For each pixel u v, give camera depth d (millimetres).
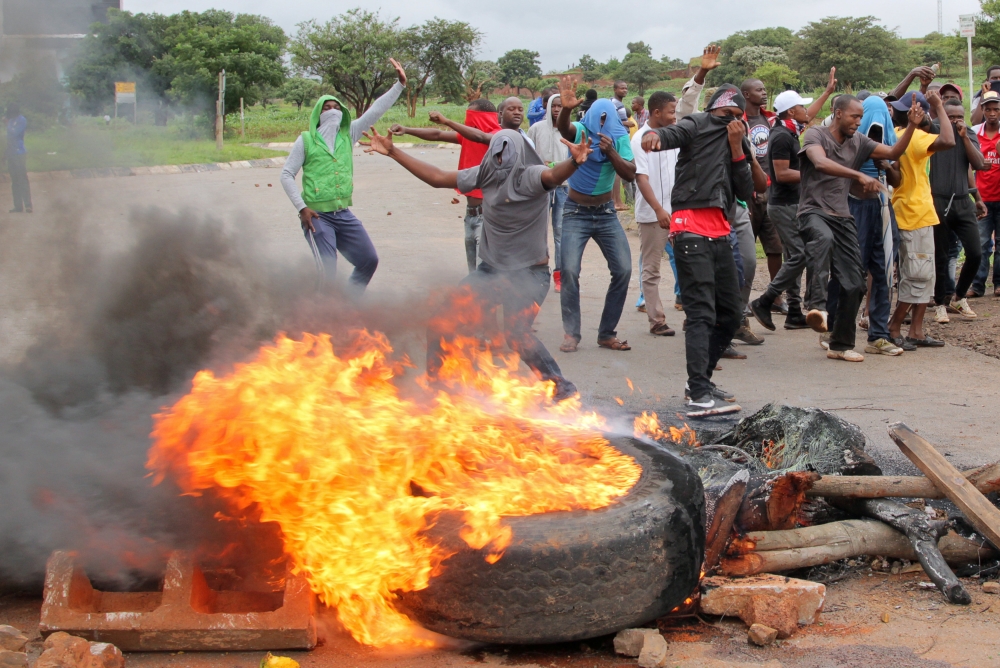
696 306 6301
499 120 10047
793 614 3559
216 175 25875
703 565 3701
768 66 72438
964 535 4293
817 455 4648
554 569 3287
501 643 3373
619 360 7895
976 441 5750
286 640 3377
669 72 112188
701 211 6254
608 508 3482
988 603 3797
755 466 4668
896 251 8656
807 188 7762
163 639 3334
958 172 9023
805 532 4012
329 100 7883
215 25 44094
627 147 7668
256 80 45875
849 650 3404
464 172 6324
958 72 60156
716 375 7504
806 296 8953
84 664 3084
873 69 87812
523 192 6102
